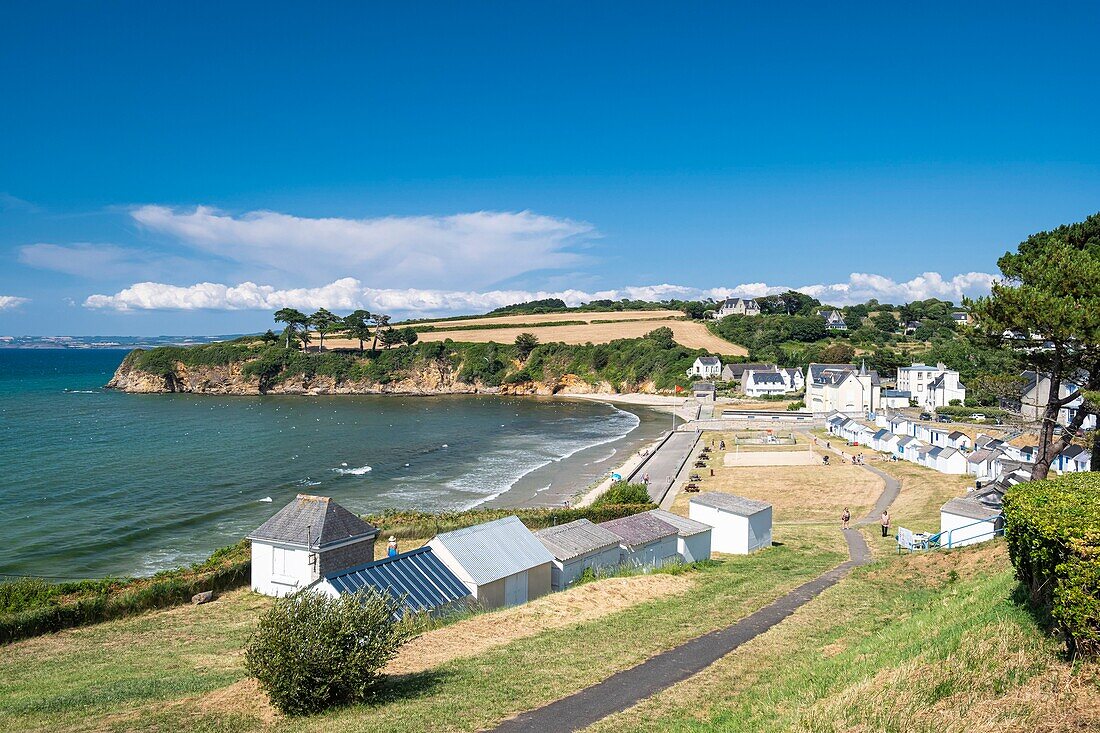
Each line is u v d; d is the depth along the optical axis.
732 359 172.00
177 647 25.70
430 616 24.61
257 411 135.12
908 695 11.32
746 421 114.88
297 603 15.86
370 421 121.06
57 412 125.44
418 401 163.75
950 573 24.97
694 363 166.88
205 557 44.22
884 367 149.25
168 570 40.53
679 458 80.19
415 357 186.62
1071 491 13.08
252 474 71.69
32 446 86.06
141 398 158.38
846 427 96.56
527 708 14.73
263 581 33.12
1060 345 26.48
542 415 132.75
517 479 70.88
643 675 16.64
